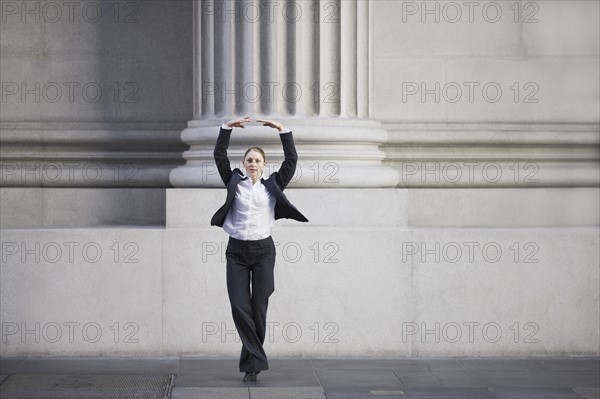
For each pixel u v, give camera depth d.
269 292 9.59
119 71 12.52
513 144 12.46
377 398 8.90
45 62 12.50
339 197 11.02
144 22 12.53
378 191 11.07
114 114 12.50
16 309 10.95
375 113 12.45
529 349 11.09
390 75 12.49
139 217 12.45
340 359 10.80
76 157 12.43
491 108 12.50
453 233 11.02
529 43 12.55
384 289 10.93
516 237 11.08
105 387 9.35
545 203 12.48
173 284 10.91
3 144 12.40
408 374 10.02
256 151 9.54
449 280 10.99
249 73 11.25
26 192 12.40
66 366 10.40
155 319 10.91
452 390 9.27
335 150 11.24
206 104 11.54
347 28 11.46
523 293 11.08
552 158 12.48
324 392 9.15
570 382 9.70
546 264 11.10
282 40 11.29
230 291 9.57
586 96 12.55
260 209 9.48
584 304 11.14
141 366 10.40
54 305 10.94
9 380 9.65
